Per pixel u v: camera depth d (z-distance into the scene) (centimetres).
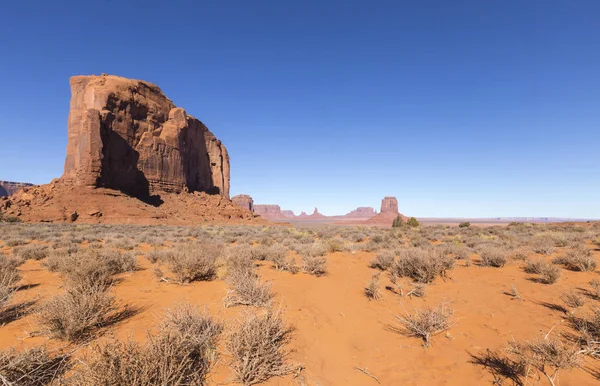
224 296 614
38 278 798
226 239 2209
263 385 314
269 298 603
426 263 779
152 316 492
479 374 332
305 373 344
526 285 706
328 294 673
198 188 9950
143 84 7888
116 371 252
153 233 2878
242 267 812
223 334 397
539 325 453
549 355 331
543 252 1211
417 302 604
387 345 420
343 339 443
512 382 310
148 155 7600
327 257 1271
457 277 816
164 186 7900
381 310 562
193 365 324
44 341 385
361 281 804
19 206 5331
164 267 961
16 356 287
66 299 424
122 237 2386
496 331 443
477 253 1284
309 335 450
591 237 1756
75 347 367
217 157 11212
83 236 2258
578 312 497
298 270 940
